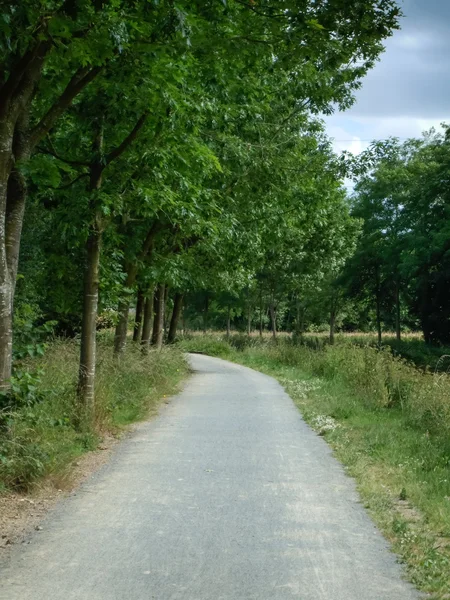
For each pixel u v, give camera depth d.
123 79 9.93
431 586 4.86
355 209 56.38
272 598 4.66
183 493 7.74
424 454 10.04
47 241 17.61
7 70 8.07
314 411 15.19
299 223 25.75
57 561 5.39
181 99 11.11
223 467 9.24
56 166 9.34
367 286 58.50
